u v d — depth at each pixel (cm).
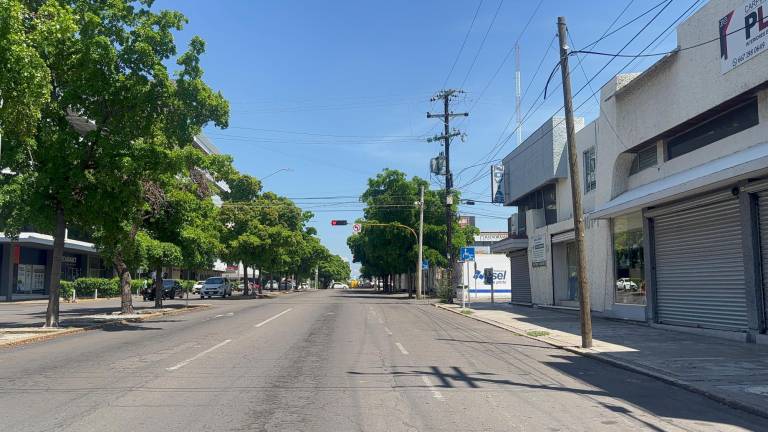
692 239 1862
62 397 900
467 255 3269
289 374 1111
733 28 1598
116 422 752
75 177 1872
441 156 4262
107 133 1962
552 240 3175
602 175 2448
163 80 1906
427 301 4609
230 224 5528
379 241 5428
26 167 1917
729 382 1034
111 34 1900
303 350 1461
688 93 1817
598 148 2495
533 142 3341
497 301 4806
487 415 805
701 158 1828
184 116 2022
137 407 835
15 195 1889
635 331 1923
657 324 2023
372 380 1057
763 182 1495
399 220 5384
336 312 3012
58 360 1283
